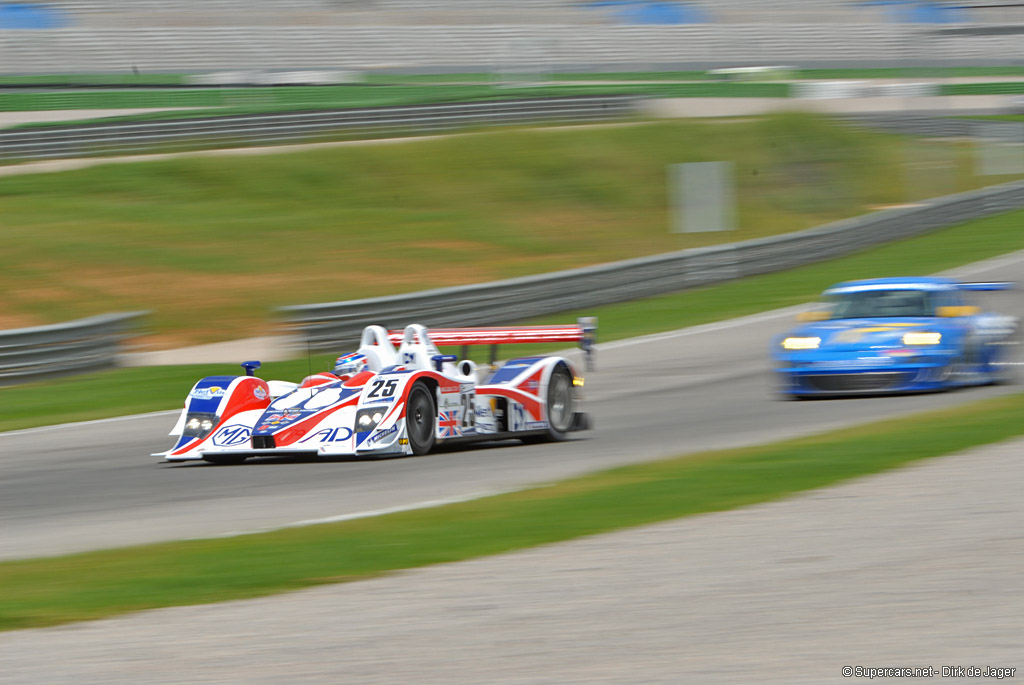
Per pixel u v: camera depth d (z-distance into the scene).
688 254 78.94
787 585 16.77
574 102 130.25
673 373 52.56
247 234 93.81
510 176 113.12
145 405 48.66
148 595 18.22
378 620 16.14
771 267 83.62
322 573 19.19
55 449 39.38
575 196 110.94
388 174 111.31
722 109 159.62
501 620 15.80
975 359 44.00
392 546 20.98
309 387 34.69
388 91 165.62
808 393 43.22
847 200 120.44
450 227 99.69
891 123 153.50
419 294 63.69
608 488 25.89
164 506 27.78
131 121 112.31
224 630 16.02
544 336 36.78
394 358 35.19
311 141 117.88
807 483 24.94
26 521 26.92
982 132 147.50
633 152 120.69
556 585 17.58
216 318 72.19
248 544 21.91
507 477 29.59
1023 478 23.89
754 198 116.31
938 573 16.92
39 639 16.06
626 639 14.61
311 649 14.88
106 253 85.88
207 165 108.81
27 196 99.25
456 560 19.69
